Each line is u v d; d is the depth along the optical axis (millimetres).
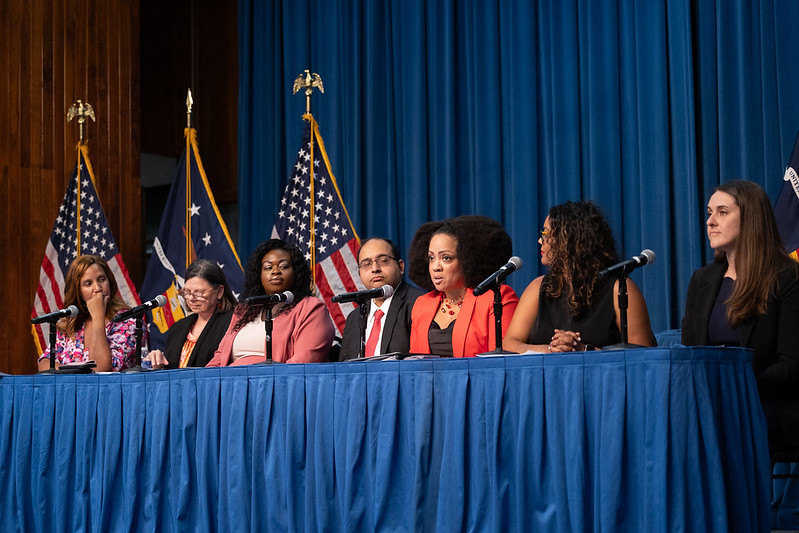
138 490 3414
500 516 2674
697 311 3500
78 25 7789
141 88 9086
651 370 2500
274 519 3064
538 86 6684
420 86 7145
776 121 5746
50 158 7527
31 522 3793
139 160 8047
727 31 5934
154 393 3412
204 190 7246
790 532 3676
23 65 7469
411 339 4066
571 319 3465
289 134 7879
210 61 9078
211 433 3230
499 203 6777
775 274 3297
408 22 7227
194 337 4828
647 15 6199
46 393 3766
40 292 7164
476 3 6930
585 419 2592
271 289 4504
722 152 5898
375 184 7355
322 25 7754
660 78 6125
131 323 5250
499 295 3072
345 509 2914
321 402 3018
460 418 2758
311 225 6625
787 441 3148
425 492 2803
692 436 2453
